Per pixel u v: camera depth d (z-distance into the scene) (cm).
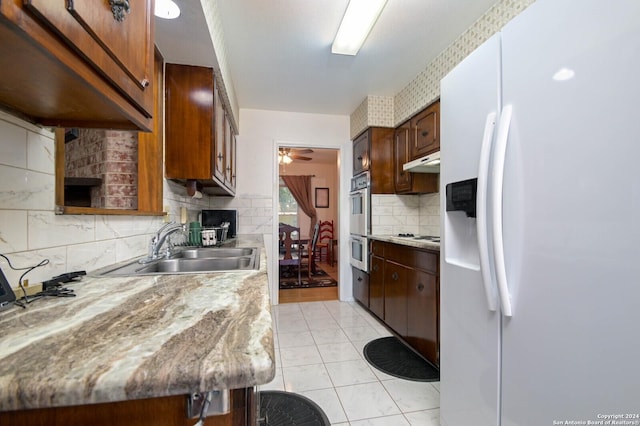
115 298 72
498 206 86
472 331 106
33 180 81
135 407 43
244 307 65
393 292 254
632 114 59
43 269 84
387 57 235
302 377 186
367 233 315
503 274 86
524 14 83
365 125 316
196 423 42
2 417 40
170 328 52
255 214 344
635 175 58
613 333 62
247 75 264
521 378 84
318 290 416
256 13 181
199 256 191
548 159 75
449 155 122
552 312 74
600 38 64
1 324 55
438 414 152
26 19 38
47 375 37
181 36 154
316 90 296
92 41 51
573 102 69
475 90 105
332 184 709
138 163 158
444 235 126
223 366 40
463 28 197
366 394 168
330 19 187
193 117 185
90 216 107
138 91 71
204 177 186
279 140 351
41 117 80
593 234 65
